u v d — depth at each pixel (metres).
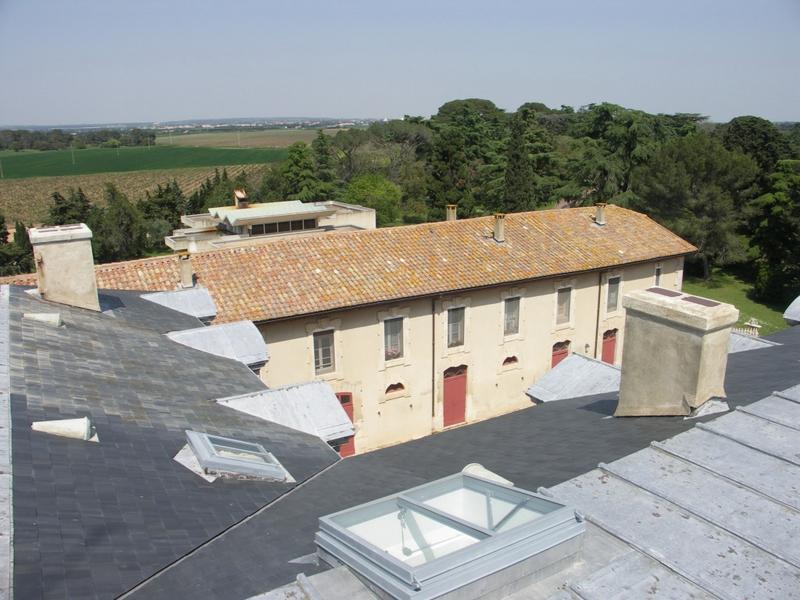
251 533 6.80
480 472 7.04
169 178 118.50
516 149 55.38
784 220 46.31
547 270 25.69
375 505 6.19
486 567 5.06
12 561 5.10
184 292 17.28
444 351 24.45
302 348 21.55
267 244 23.36
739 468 6.99
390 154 81.00
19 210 94.19
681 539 5.92
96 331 12.73
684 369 8.60
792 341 13.73
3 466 6.50
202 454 8.41
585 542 5.91
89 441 7.89
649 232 30.72
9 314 11.76
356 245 24.41
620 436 8.48
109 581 5.35
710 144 49.56
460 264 24.78
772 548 5.75
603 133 59.44
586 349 28.52
